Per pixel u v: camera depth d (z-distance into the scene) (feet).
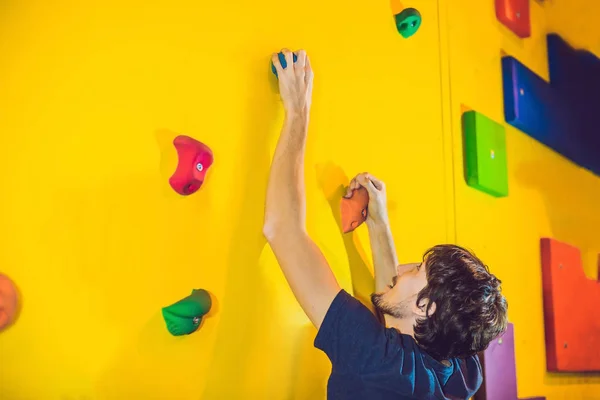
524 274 5.57
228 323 3.35
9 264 2.65
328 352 3.10
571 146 6.48
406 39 4.74
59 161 2.83
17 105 2.74
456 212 4.91
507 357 4.91
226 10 3.53
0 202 2.66
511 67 5.74
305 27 3.97
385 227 4.02
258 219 3.56
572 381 5.92
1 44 2.73
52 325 2.73
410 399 3.03
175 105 3.25
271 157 3.67
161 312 3.08
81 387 2.78
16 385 2.61
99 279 2.89
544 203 6.02
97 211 2.91
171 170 3.19
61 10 2.91
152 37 3.20
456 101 5.11
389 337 3.10
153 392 3.01
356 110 4.24
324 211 3.92
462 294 3.15
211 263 3.31
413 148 4.63
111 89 3.02
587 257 6.57
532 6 6.40
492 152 5.20
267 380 3.49
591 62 7.00
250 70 3.60
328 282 3.12
